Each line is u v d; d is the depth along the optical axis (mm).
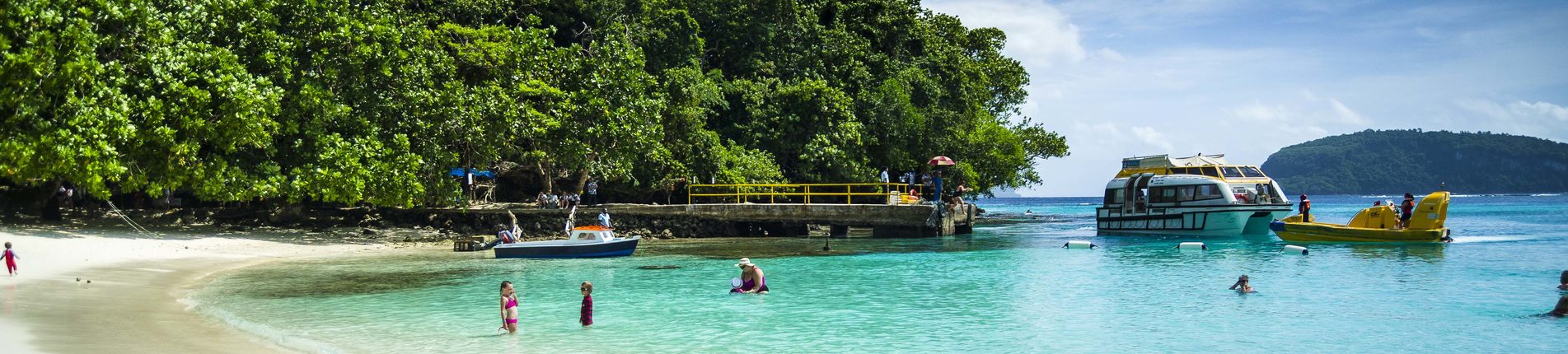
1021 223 67875
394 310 19875
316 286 23781
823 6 68125
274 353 14312
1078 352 15727
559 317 19109
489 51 43312
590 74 45719
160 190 30844
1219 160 46719
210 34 32188
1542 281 24688
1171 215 44219
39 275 22750
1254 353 15562
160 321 16953
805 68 63344
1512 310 19812
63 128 26422
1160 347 16094
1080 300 21797
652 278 26219
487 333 17016
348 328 17406
